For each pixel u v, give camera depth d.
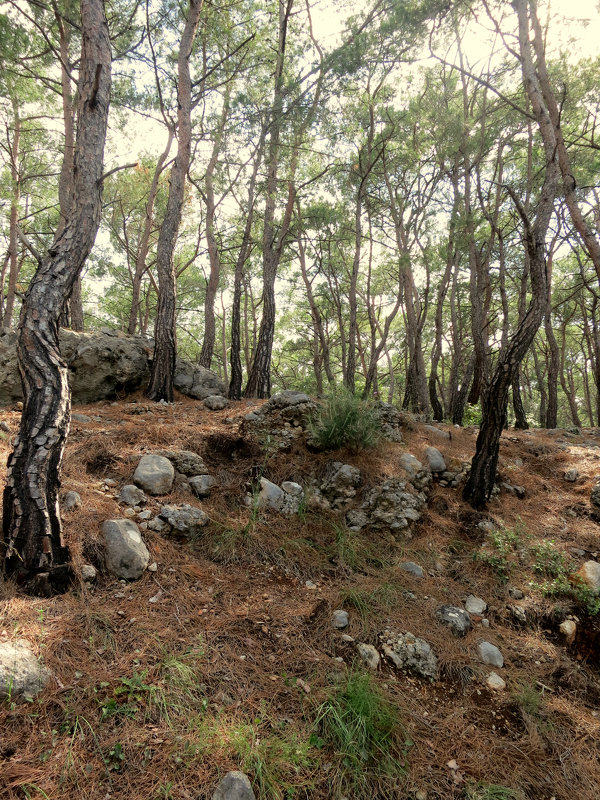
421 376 12.14
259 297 22.16
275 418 5.62
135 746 2.04
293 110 9.12
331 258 16.95
